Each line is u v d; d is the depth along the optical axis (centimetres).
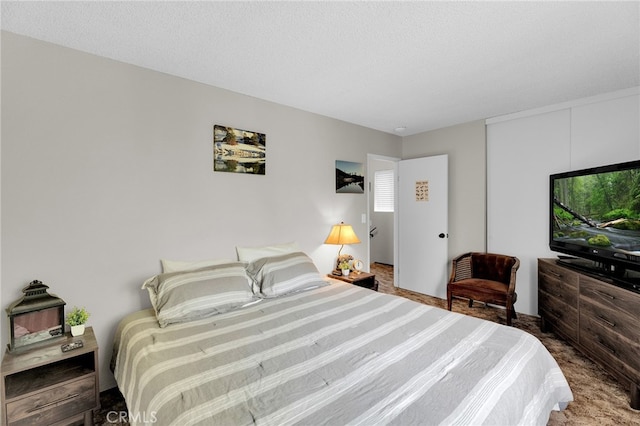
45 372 165
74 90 192
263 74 234
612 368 206
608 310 210
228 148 263
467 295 326
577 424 174
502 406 111
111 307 207
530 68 227
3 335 169
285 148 307
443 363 138
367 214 401
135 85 216
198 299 199
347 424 98
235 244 270
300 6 152
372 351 150
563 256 303
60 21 163
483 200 368
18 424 145
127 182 212
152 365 139
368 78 244
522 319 330
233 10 155
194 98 245
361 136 391
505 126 351
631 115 271
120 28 171
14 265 174
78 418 162
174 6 151
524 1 149
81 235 195
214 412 105
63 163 189
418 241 427
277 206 301
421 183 421
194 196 245
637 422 175
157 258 226
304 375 129
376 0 148
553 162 318
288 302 227
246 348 154
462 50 199
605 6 153
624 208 215
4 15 157
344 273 328
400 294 427
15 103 174
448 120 371
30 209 178
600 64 221
